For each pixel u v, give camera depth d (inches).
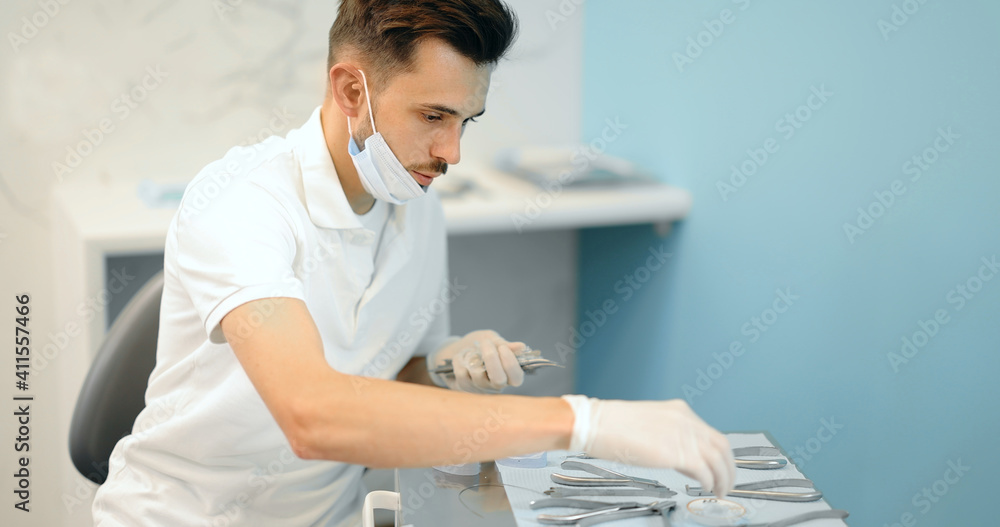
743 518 30.3
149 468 40.6
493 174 78.6
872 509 52.7
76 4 69.7
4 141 70.2
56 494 72.4
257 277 32.7
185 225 35.2
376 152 36.8
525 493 32.8
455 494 33.2
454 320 86.0
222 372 38.6
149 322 46.2
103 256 59.9
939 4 44.3
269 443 40.1
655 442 28.6
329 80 38.6
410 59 34.2
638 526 30.1
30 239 71.8
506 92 82.0
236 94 75.7
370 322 43.8
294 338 31.0
